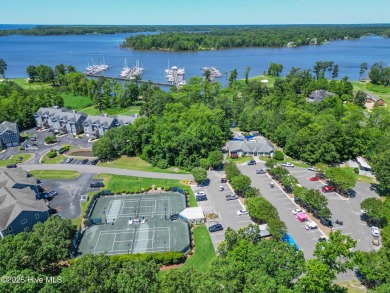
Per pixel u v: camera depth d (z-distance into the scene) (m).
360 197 88.56
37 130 150.62
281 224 66.44
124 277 45.06
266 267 49.38
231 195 89.38
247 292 43.62
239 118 145.12
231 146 118.25
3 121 143.75
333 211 81.69
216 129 118.75
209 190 93.94
